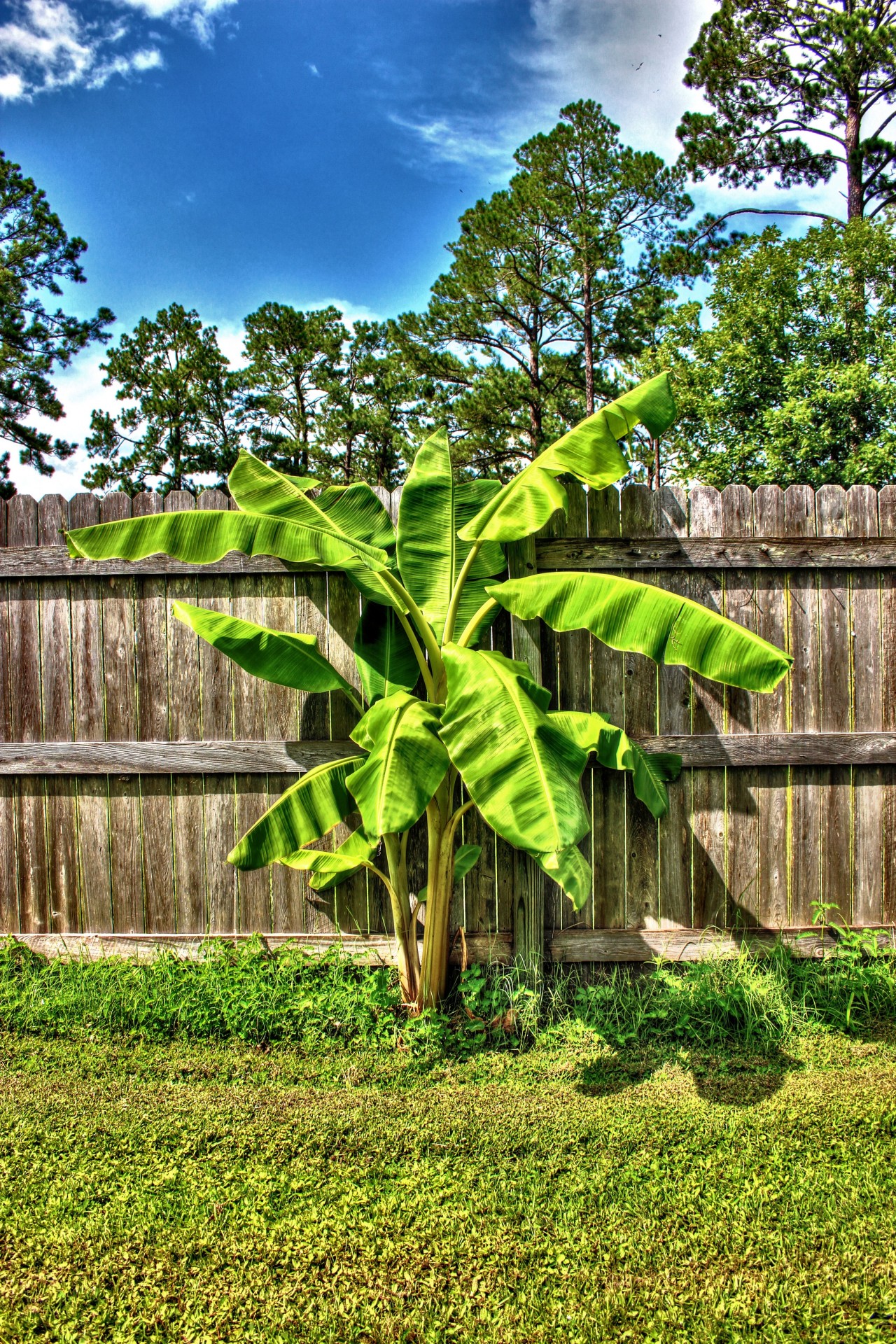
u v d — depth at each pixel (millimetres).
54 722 4152
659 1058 3275
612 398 18938
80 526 4113
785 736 4012
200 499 4105
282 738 4074
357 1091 3029
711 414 10641
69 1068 3217
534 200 16078
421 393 19609
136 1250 2180
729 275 11062
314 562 3387
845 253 10188
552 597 3152
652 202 16375
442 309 18344
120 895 4148
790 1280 2061
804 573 4059
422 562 3664
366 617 3791
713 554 3973
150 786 4129
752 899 4059
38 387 17922
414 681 3693
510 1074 3170
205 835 4117
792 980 3826
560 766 2664
